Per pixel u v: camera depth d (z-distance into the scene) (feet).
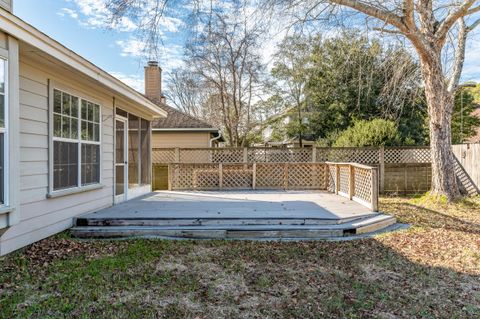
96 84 17.66
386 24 21.50
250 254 13.44
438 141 24.81
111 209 19.80
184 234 16.20
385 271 11.62
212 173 31.73
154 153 34.78
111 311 8.52
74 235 15.96
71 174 16.67
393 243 15.11
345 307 8.96
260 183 31.91
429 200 25.04
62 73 15.44
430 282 10.66
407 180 32.50
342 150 33.09
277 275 11.17
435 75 23.85
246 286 10.27
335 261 12.64
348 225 16.92
